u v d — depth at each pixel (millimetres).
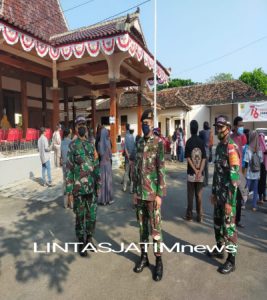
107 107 23484
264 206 6598
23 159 9352
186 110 23172
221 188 3738
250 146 6156
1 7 12312
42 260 3941
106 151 6492
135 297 3074
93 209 4250
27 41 9234
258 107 16688
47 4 15258
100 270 3662
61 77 13016
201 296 3074
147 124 3510
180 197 7406
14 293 3193
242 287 3236
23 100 13141
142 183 3520
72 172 4184
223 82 26344
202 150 5379
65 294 3158
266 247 4309
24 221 5543
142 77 15438
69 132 6297
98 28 12539
